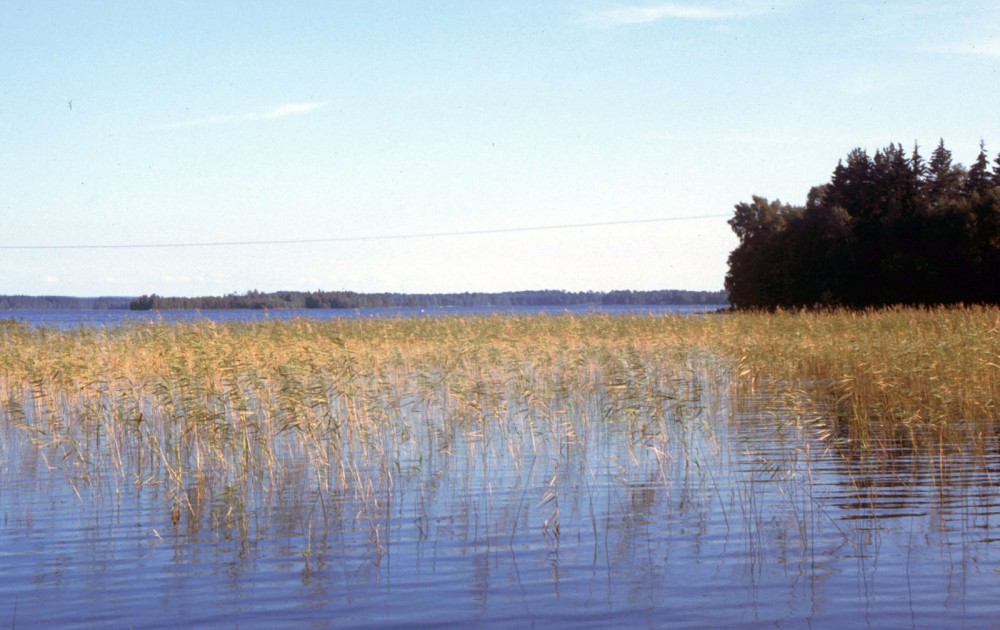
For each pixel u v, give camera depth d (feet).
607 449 41.47
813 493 32.30
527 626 20.40
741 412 51.31
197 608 21.71
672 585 22.91
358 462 39.42
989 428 44.47
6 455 41.47
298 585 23.30
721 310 181.27
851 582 22.82
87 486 35.06
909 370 54.75
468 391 49.57
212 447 38.04
